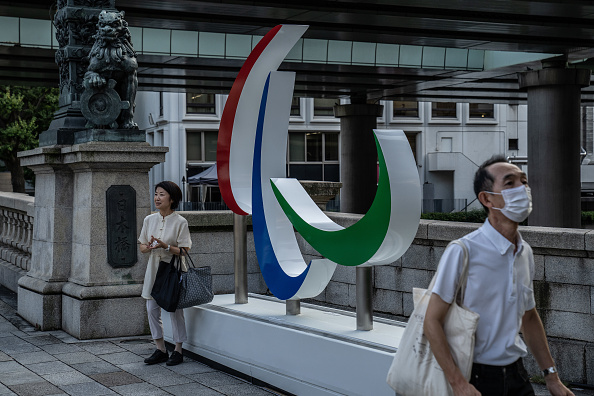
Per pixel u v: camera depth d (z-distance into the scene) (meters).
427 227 8.46
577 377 6.92
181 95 48.81
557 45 24.58
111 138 9.14
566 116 27.25
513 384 3.43
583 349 6.87
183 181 46.34
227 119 7.89
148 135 54.59
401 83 33.91
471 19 20.58
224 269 11.38
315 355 6.02
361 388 5.54
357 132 38.84
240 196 7.90
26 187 52.59
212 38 25.77
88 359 7.91
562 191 27.19
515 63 27.89
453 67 29.05
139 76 30.66
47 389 6.68
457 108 53.69
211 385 6.79
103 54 9.17
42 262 10.09
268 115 7.39
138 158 9.11
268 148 7.41
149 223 7.58
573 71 27.17
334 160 52.47
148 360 7.66
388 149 5.42
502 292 3.39
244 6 18.81
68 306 9.32
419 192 5.46
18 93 39.00
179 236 7.50
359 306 6.13
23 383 6.91
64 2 10.15
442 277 3.40
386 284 9.12
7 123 39.91
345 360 5.69
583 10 19.22
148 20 20.62
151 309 7.64
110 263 9.16
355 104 38.34
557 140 27.22
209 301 7.52
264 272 7.25
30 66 27.61
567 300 7.02
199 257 11.23
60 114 10.14
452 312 3.41
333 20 20.81
